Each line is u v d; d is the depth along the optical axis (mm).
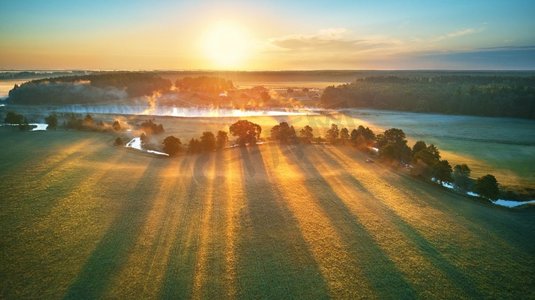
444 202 59750
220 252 42438
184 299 34188
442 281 37938
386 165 80312
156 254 41688
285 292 35594
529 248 45375
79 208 52844
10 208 51750
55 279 36719
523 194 64625
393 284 37188
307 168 77000
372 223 50844
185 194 60031
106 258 40531
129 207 54094
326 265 40281
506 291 36781
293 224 49906
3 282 36062
